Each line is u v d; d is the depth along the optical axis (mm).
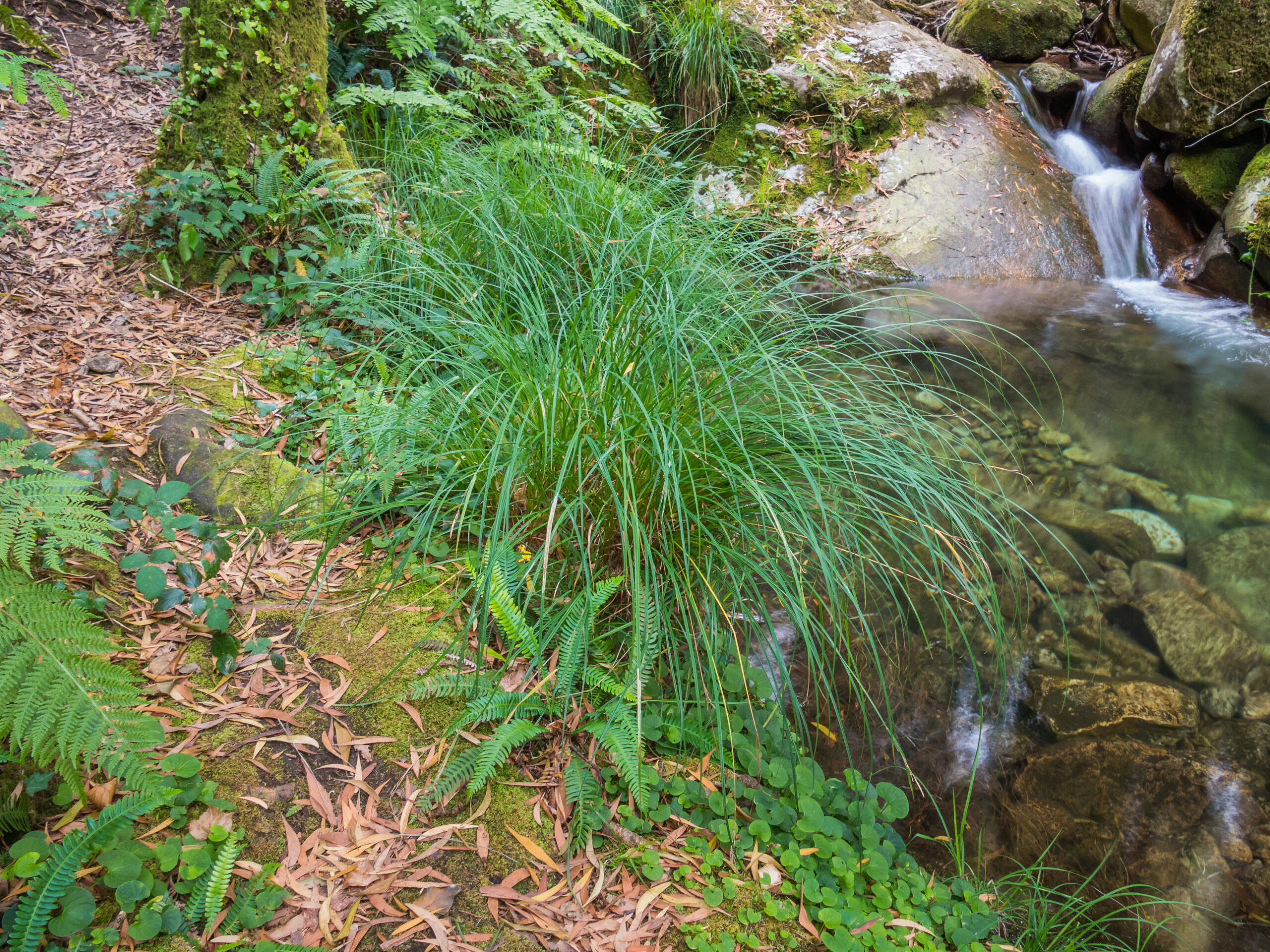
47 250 3627
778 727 2301
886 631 2758
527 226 3617
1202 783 2480
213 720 1938
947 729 2590
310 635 2250
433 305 3219
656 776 2027
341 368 3273
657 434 2236
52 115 4730
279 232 3826
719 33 6766
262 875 1622
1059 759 2525
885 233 6395
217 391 3072
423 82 4965
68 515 1857
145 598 2201
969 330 5270
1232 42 5977
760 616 2498
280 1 3754
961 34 8656
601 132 5168
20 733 1476
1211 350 5188
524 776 2025
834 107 6891
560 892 1770
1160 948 2119
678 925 1751
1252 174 5941
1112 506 3617
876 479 2553
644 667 2133
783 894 1877
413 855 1765
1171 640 2920
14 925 1371
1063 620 2785
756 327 3010
